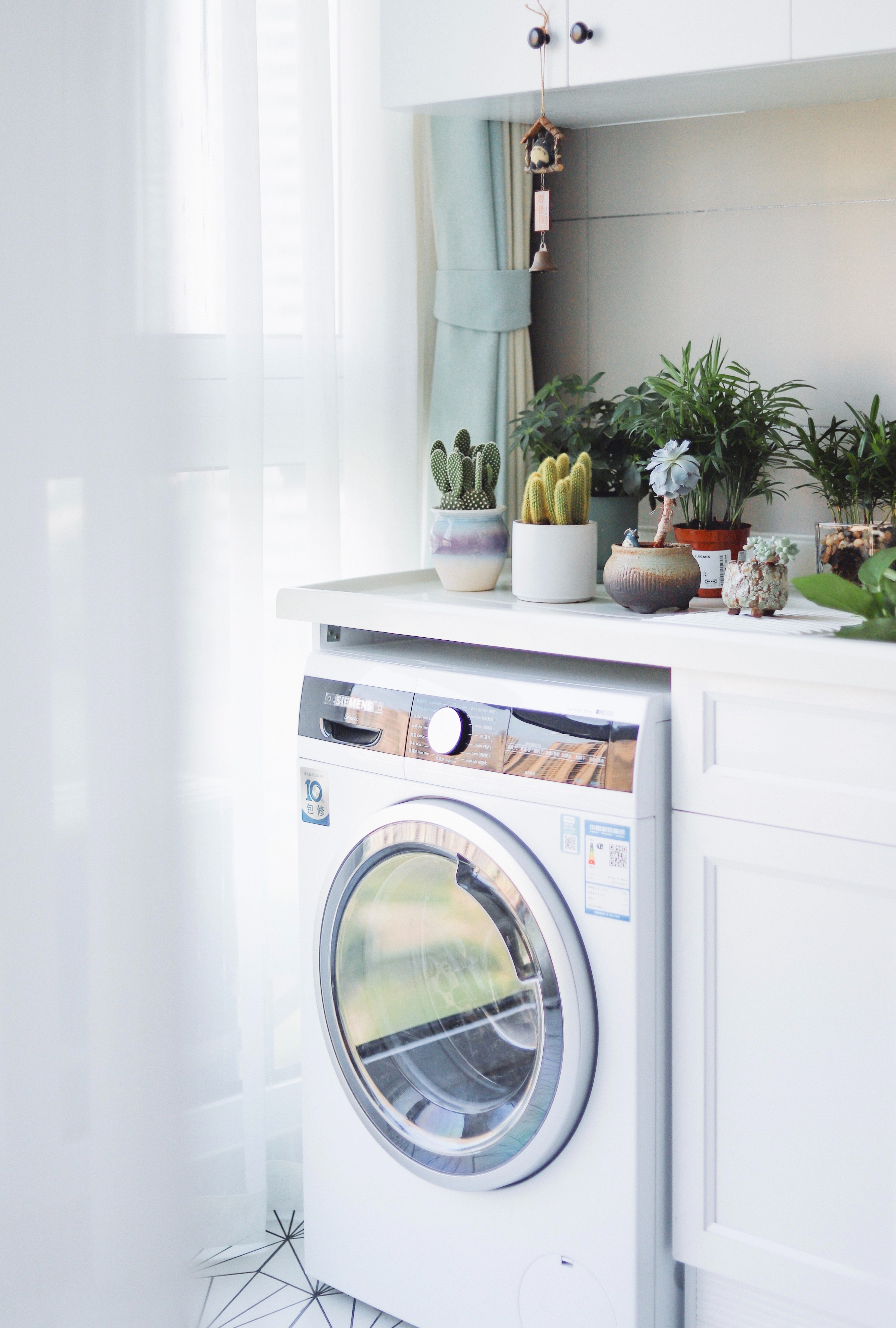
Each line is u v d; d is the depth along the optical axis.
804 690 1.60
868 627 1.60
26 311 1.76
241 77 2.04
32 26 1.73
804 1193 1.67
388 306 2.35
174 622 1.92
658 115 2.26
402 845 1.87
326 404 2.23
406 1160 1.90
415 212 2.36
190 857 2.01
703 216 2.30
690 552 1.88
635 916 1.69
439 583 2.27
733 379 2.13
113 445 1.85
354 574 2.39
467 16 2.07
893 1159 1.60
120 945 1.92
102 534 1.85
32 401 1.78
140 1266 1.96
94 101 1.79
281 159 2.19
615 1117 1.73
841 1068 1.63
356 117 2.29
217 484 2.11
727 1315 1.77
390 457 2.38
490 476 2.12
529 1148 1.76
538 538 1.97
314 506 2.26
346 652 2.10
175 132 1.90
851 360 2.17
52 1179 1.87
